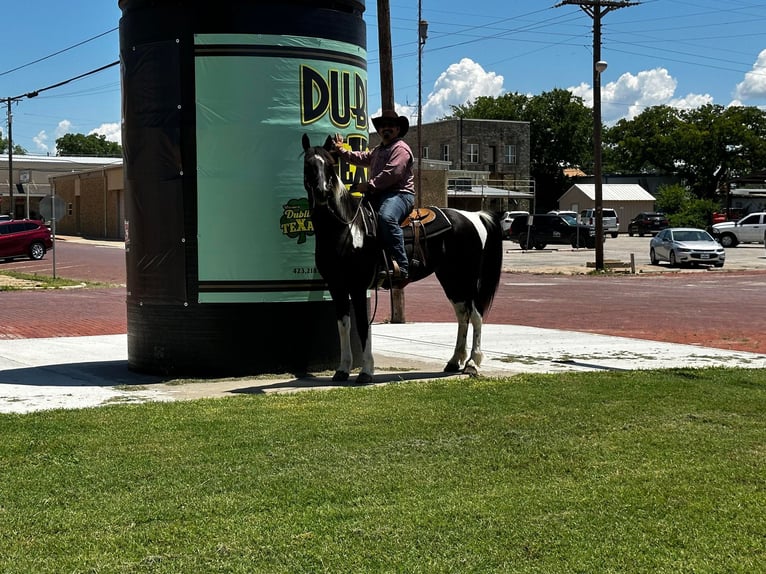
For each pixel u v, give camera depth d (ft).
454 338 46.75
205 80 32.42
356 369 35.09
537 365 36.29
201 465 19.79
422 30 144.97
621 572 13.99
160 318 33.22
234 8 32.27
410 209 30.78
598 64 111.34
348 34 34.40
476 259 33.09
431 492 17.95
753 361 37.50
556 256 149.79
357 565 14.28
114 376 33.91
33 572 13.97
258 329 32.89
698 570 14.02
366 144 35.63
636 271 114.11
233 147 32.50
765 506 17.03
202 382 32.04
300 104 33.04
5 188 276.82
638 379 31.07
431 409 25.63
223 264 32.63
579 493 17.85
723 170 316.19
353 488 18.16
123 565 14.24
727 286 89.66
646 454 20.79
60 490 18.06
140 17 33.01
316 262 30.60
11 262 132.36
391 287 31.63
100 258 139.23
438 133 263.29
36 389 30.81
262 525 16.02
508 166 263.90
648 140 320.29
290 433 22.66
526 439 22.17
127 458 20.38
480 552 14.79
